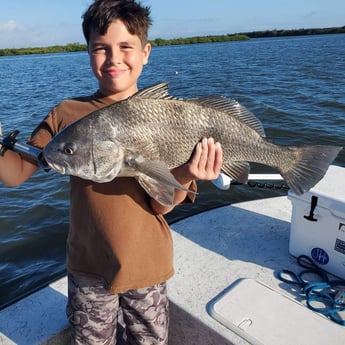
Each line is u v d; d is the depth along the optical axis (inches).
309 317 36.0
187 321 37.5
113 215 31.4
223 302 37.9
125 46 32.6
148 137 30.8
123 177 32.4
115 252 31.0
